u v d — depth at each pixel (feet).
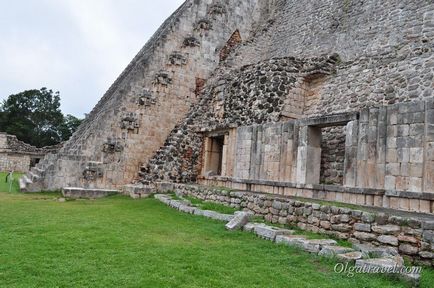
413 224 20.49
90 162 54.70
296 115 49.08
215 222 30.55
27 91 199.93
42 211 34.45
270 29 74.59
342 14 59.67
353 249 21.24
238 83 52.65
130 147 58.13
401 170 28.19
